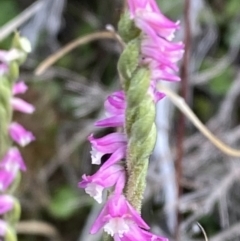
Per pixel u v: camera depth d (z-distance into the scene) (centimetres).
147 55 16
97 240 30
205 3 34
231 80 34
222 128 33
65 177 34
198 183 30
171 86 31
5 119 22
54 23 35
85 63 35
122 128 17
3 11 35
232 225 30
